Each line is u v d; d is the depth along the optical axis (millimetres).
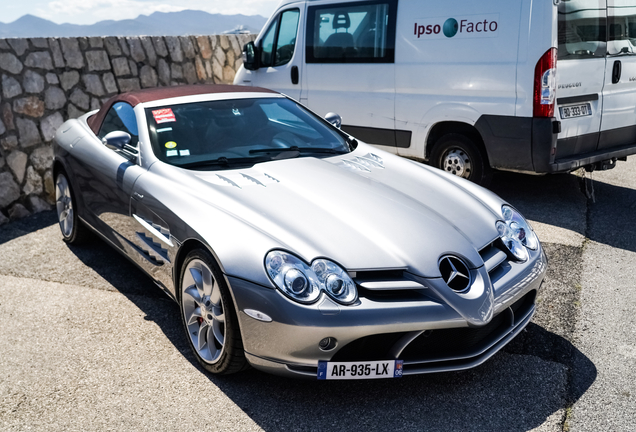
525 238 3076
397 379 2803
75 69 6359
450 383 2768
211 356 2789
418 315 2418
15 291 3811
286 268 2410
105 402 2611
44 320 3404
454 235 2754
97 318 3428
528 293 2986
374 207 2871
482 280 2617
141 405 2586
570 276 3982
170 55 7863
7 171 5410
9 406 2590
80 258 4383
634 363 2930
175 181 3162
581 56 5145
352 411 2553
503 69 5090
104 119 4152
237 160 3365
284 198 2902
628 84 5719
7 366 2916
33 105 5777
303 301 2355
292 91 6918
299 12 6707
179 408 2562
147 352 3043
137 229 3385
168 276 3117
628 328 3279
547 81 4863
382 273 2496
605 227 4949
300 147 3664
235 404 2598
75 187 4188
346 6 6203
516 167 5215
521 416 2514
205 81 8539
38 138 5770
